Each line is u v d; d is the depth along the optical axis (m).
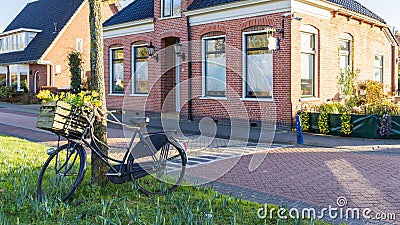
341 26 17.33
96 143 5.85
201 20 16.98
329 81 16.59
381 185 6.97
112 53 21.95
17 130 14.82
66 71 30.64
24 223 4.52
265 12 14.91
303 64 15.48
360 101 16.56
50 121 5.12
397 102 20.06
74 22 31.14
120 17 21.83
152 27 19.45
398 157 9.73
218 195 5.84
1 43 34.69
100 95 6.04
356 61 18.62
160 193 5.83
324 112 13.68
